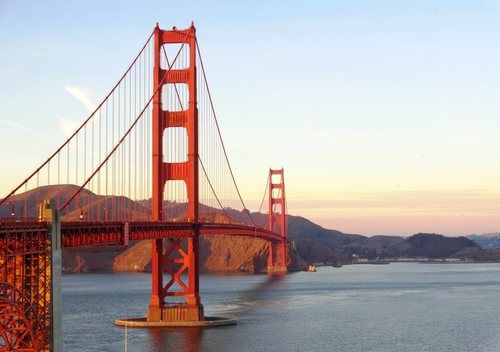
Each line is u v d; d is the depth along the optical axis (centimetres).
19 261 5159
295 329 10169
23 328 5103
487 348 8762
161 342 8725
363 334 9812
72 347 8325
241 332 9712
